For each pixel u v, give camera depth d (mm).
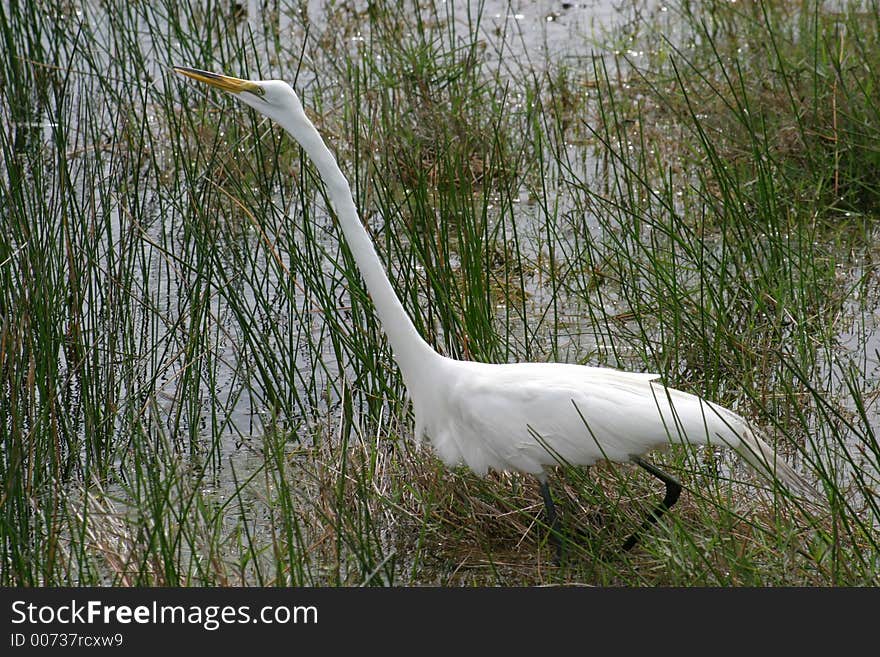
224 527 8789
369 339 10227
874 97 13945
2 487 8711
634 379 8211
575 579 8086
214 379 10492
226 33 15703
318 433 9945
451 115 14945
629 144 15789
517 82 17109
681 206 14211
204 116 15047
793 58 15422
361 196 14109
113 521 8242
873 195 13609
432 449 9086
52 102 16797
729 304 11297
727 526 7961
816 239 12844
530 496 8812
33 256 10352
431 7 20422
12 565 7684
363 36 19188
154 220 14242
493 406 8086
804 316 10953
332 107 16578
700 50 17531
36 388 10133
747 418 9531
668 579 7617
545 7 21516
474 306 9906
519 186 14547
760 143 13852
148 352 11070
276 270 11367
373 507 8820
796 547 7742
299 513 8680
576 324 11812
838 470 9000
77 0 19625
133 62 15500
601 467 8773
